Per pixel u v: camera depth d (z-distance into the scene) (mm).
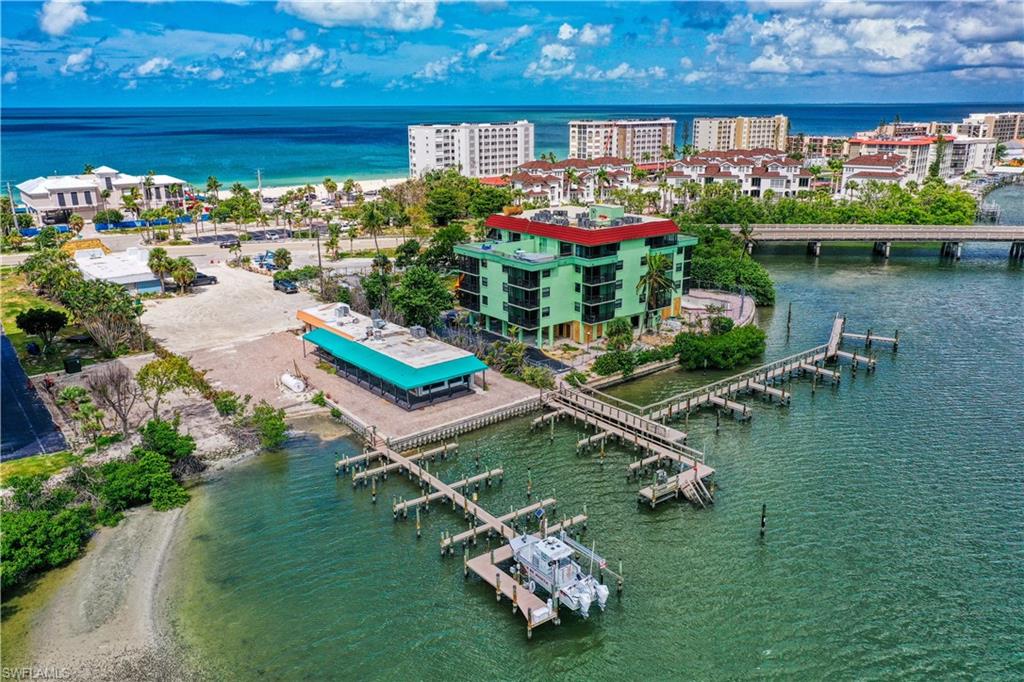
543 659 44406
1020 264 158000
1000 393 84500
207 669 43125
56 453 66250
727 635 46250
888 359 96500
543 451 71062
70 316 108500
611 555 54500
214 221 185250
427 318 99438
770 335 107062
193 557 53688
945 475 65625
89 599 48875
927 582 51000
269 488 63375
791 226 167500
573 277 95062
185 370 74875
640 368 90188
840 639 45781
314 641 45594
